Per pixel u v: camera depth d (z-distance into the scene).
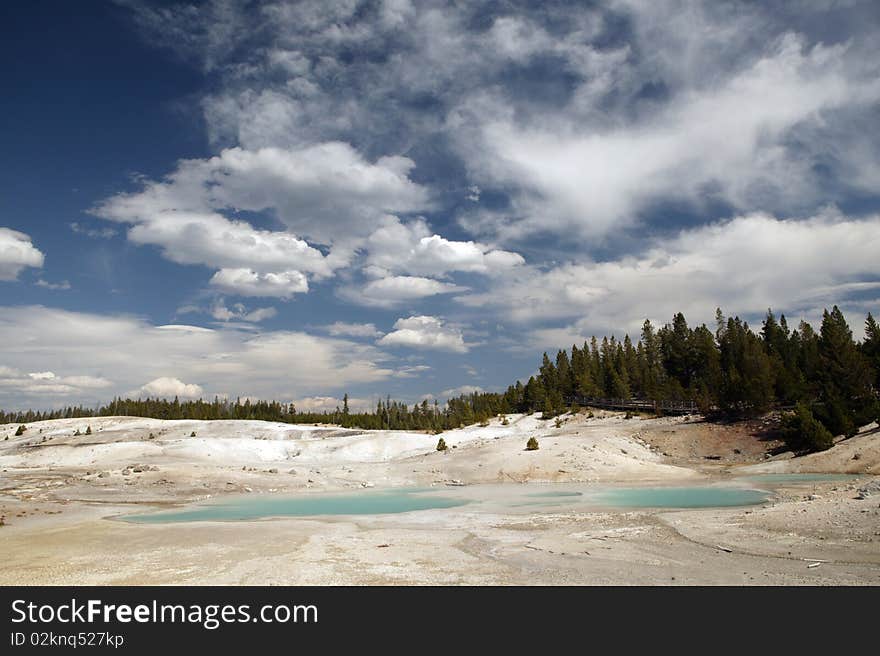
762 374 80.81
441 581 16.84
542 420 112.00
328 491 51.75
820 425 59.88
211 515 36.06
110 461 80.56
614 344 144.50
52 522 32.69
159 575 18.55
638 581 16.02
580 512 32.50
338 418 161.88
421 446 93.31
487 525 28.59
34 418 192.62
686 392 101.38
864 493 27.30
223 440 93.94
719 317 125.56
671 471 56.31
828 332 78.81
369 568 18.81
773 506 29.34
